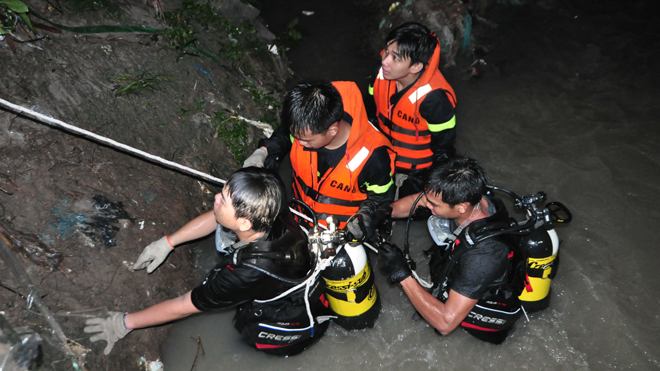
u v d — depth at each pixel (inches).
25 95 117.3
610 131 178.7
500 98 192.5
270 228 86.7
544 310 124.2
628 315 123.6
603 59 211.5
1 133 110.2
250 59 183.9
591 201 154.0
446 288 104.3
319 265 93.0
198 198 137.8
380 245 100.3
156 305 95.0
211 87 161.6
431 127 128.5
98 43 140.8
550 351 117.0
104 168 121.3
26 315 93.1
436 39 119.3
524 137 176.6
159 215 124.2
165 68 152.6
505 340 118.7
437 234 107.4
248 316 100.6
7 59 119.9
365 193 113.4
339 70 198.8
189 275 125.5
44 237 103.8
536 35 224.5
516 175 162.4
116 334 97.6
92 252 108.0
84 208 112.6
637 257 137.6
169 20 165.0
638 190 157.6
